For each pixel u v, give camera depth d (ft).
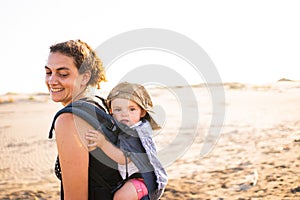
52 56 8.94
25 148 43.09
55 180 31.48
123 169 8.95
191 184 26.35
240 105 65.51
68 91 8.95
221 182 26.53
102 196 8.73
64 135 8.52
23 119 65.16
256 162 30.94
